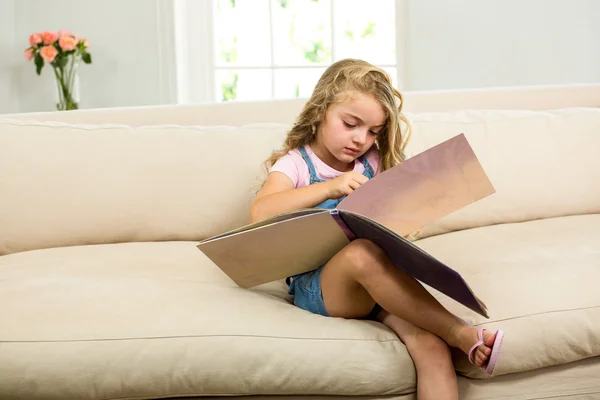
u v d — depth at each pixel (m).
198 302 1.38
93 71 4.10
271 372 1.27
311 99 1.65
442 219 1.96
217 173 1.95
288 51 4.34
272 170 1.67
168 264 1.66
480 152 2.00
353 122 1.56
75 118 2.15
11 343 1.26
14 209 1.88
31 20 4.05
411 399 1.32
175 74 4.12
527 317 1.34
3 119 1.98
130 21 4.07
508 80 4.00
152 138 1.98
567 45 3.87
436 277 1.25
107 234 1.92
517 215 1.98
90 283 1.48
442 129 2.03
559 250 1.60
